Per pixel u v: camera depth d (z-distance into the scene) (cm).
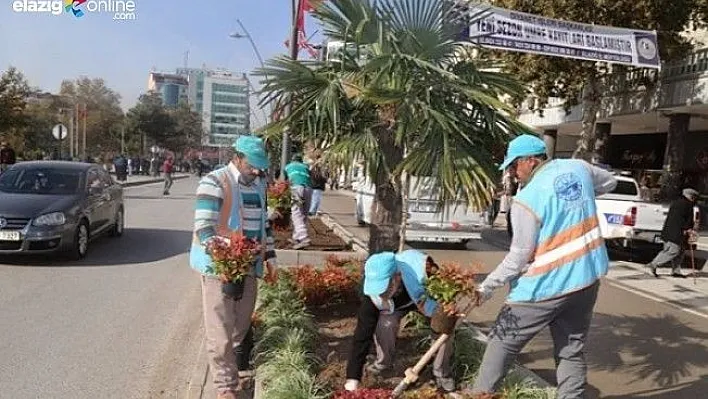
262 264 449
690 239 1098
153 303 735
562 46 1124
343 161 450
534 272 354
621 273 1144
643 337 682
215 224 412
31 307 694
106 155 7019
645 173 2686
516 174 383
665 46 1558
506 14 1081
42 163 1103
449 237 1380
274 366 417
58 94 8131
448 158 424
